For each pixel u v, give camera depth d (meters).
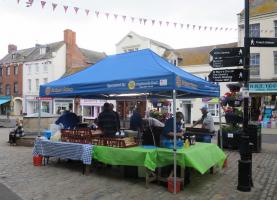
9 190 6.68
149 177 7.11
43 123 16.75
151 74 7.20
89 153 7.92
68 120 11.05
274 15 28.72
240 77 6.95
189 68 34.66
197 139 9.91
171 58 35.97
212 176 8.11
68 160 9.91
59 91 9.03
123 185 7.12
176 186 6.61
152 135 7.70
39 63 49.38
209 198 6.25
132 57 8.92
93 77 8.55
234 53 7.02
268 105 28.38
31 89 50.84
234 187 7.06
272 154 11.81
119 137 8.09
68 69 47.75
